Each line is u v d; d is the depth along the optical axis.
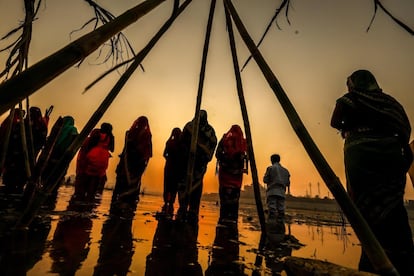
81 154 5.49
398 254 1.53
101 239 1.93
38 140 5.10
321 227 5.59
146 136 4.81
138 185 5.20
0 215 2.36
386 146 1.69
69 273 1.17
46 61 0.81
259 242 2.59
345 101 1.88
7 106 0.72
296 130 1.41
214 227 3.46
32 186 2.81
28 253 1.40
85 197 5.23
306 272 1.39
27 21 2.04
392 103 1.78
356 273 1.31
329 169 1.31
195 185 4.34
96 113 1.96
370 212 1.63
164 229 2.76
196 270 1.43
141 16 1.12
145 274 1.27
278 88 1.53
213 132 4.61
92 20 2.31
